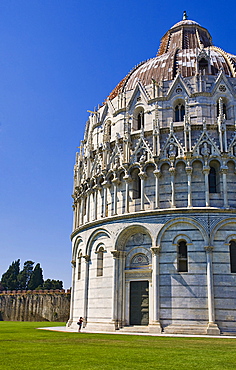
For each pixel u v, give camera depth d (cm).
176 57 6228
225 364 2088
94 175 5884
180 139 5322
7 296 11169
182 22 7919
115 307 5016
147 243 5075
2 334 4378
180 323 4538
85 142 7019
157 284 4738
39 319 10531
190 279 4647
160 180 5166
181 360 2206
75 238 6362
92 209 5934
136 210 5228
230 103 5481
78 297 5884
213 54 6334
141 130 5472
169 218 4903
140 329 4706
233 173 5047
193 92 5528
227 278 4600
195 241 4762
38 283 16062
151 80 5997
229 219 4791
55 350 2634
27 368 1883
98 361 2133
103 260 5381
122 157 5516
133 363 2077
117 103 6131
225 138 5122
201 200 4947
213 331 4359
